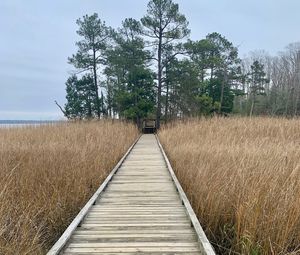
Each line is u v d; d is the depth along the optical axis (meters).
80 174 7.04
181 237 4.17
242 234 4.27
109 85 34.59
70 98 35.09
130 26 30.11
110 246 3.89
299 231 4.26
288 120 16.25
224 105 37.72
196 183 6.41
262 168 6.04
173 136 15.41
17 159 8.01
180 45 29.19
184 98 30.20
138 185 7.34
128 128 22.36
